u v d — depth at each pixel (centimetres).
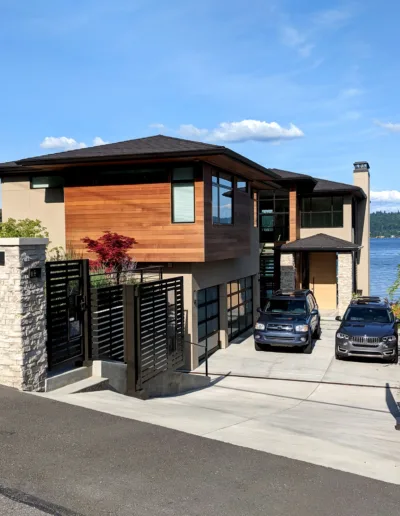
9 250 847
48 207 1778
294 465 633
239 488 555
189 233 1487
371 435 859
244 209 1912
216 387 1350
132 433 720
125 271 1264
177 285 1343
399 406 1154
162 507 505
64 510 490
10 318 853
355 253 3259
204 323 1719
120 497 522
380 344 1592
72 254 1533
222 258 1647
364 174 3366
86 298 1020
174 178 1498
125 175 1534
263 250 2922
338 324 2422
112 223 1548
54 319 945
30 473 571
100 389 993
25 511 485
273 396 1249
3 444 652
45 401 830
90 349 1035
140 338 1109
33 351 877
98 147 1652
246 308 2262
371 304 1817
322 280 3053
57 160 1479
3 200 1823
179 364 1348
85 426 734
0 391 848
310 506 520
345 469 630
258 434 788
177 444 688
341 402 1196
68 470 583
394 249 14850
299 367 1572
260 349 1828
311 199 2966
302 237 2981
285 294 1947
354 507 520
